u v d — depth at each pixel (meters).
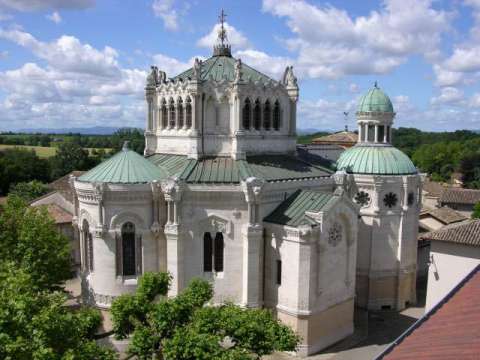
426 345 25.44
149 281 44.56
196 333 34.91
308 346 55.28
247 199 54.50
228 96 61.91
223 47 72.81
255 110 64.69
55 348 29.95
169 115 66.69
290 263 55.00
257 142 64.56
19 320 28.30
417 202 73.81
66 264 59.91
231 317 38.38
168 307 38.34
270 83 65.31
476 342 23.78
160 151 68.62
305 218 54.59
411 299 75.38
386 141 75.12
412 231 73.44
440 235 59.59
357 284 73.00
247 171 58.38
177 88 63.94
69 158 195.75
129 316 40.47
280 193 58.81
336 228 56.81
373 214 70.50
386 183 70.19
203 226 55.75
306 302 54.34
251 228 54.97
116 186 53.84
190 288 46.28
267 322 39.81
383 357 25.91
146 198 55.22
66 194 102.25
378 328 64.88
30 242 56.56
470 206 138.75
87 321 34.81
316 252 54.66
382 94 74.44
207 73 66.44
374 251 71.31
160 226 55.72
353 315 63.50
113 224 54.66
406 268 73.12
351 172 71.69
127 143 59.00
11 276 33.78
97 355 32.50
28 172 177.12
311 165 68.56
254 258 55.97
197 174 57.53
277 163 64.56
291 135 69.25
